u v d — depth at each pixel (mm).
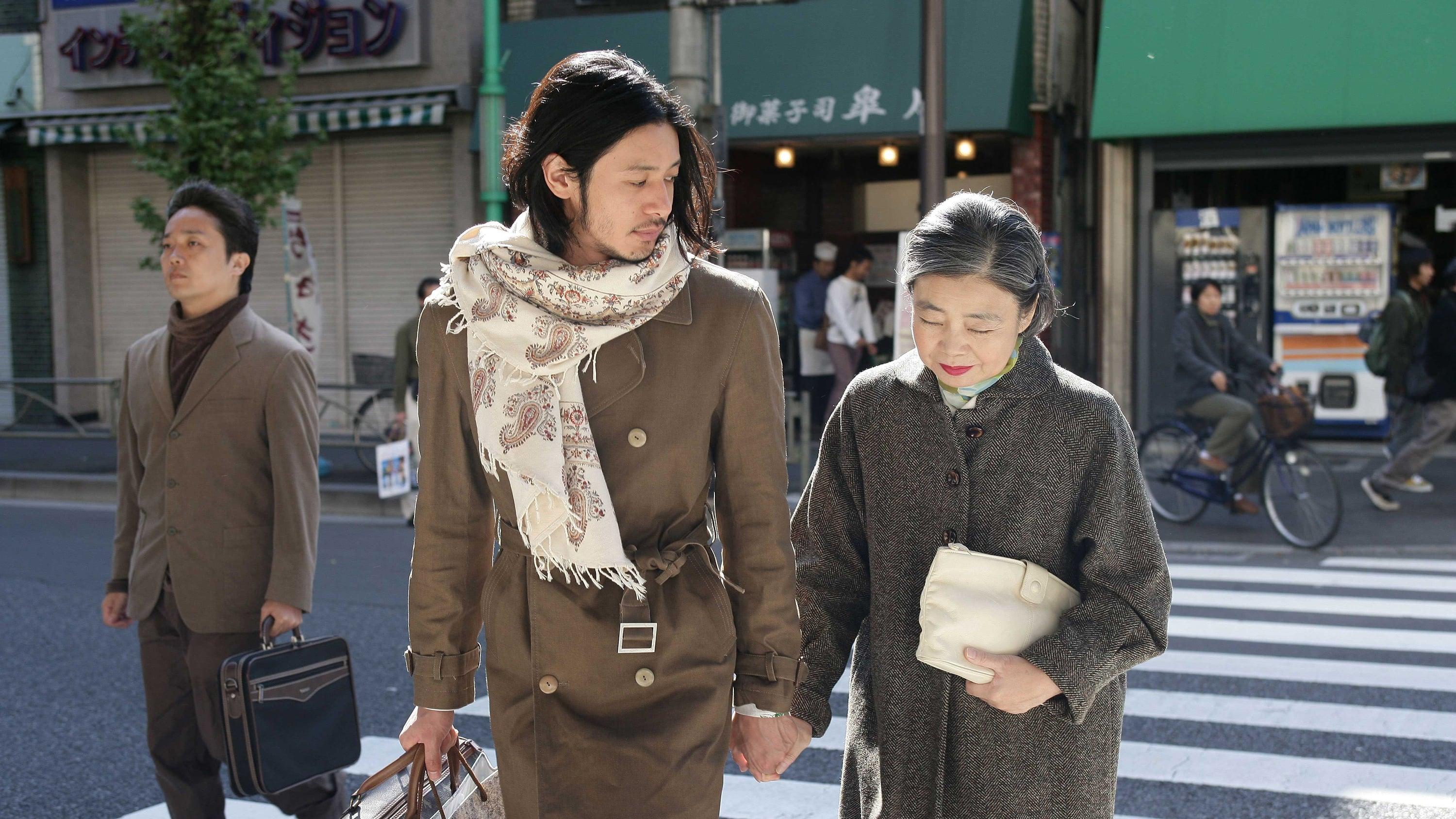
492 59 10016
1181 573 7629
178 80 11031
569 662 1912
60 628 6441
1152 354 12305
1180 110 11430
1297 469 8312
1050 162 12469
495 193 10086
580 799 1910
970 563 1999
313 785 3094
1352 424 11945
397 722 4973
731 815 4086
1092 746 2029
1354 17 10898
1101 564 2012
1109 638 1968
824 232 14750
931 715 2072
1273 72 11148
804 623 2178
